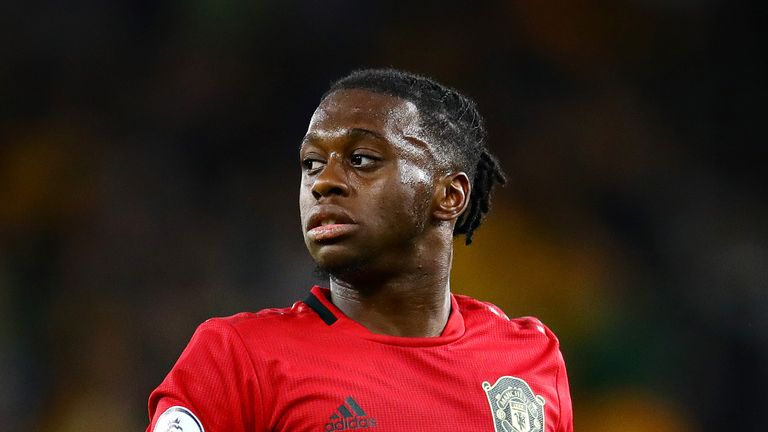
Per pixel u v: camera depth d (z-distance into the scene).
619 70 36.97
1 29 34.94
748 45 37.06
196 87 35.22
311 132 8.60
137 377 30.30
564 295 32.62
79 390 29.81
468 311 9.70
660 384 31.19
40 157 33.69
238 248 32.72
